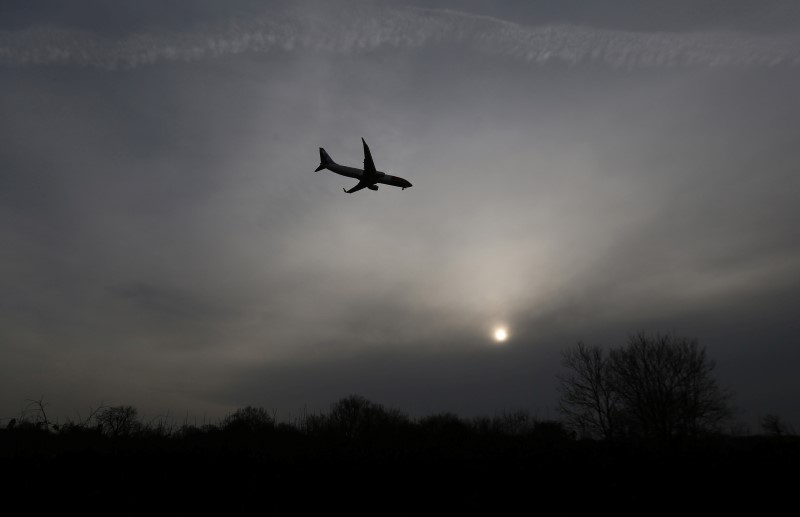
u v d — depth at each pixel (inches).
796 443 833.5
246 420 1145.4
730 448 880.9
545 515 575.8
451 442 1049.5
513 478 703.1
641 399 1900.8
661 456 805.9
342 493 645.3
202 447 911.0
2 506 571.8
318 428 1189.1
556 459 810.2
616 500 617.0
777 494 616.7
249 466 759.7
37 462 737.6
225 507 594.9
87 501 597.0
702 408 1811.0
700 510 582.6
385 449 918.4
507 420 1684.3
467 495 637.9
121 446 916.6
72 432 966.4
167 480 679.7
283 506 601.3
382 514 580.4
